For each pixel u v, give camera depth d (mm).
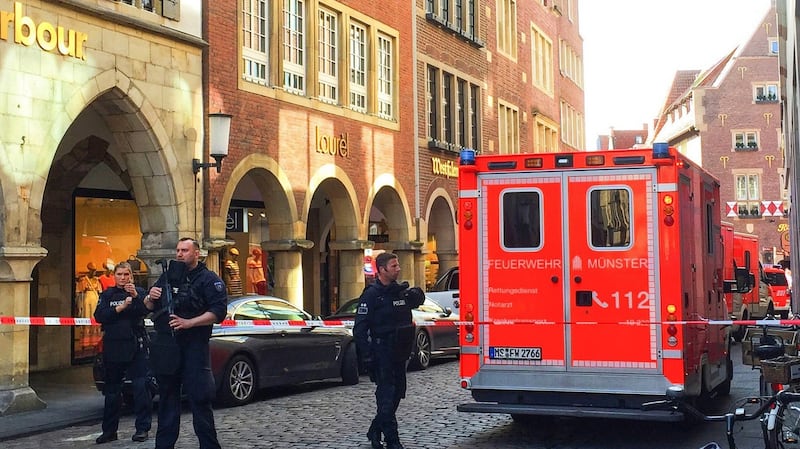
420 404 12234
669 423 10492
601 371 8977
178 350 7777
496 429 10219
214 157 15828
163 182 15680
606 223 9023
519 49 34656
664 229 8820
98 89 14070
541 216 9258
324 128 20484
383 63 23688
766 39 67312
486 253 9438
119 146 15539
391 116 23953
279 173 18766
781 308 29734
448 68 27453
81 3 13633
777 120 66375
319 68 20719
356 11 22062
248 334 12531
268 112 18453
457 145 27766
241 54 17656
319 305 25516
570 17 45562
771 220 66062
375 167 22781
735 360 18578
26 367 12273
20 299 12336
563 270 9156
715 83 67812
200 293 7781
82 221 17891
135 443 9664
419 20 25547
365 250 21781
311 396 13281
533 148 36281
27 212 12594
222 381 11953
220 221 16906
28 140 12664
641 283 8883
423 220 25359
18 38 12531
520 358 9266
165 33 15539
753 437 9625
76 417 11625
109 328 9672
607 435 9836
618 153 8984
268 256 22609
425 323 13969
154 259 15695
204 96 16656
